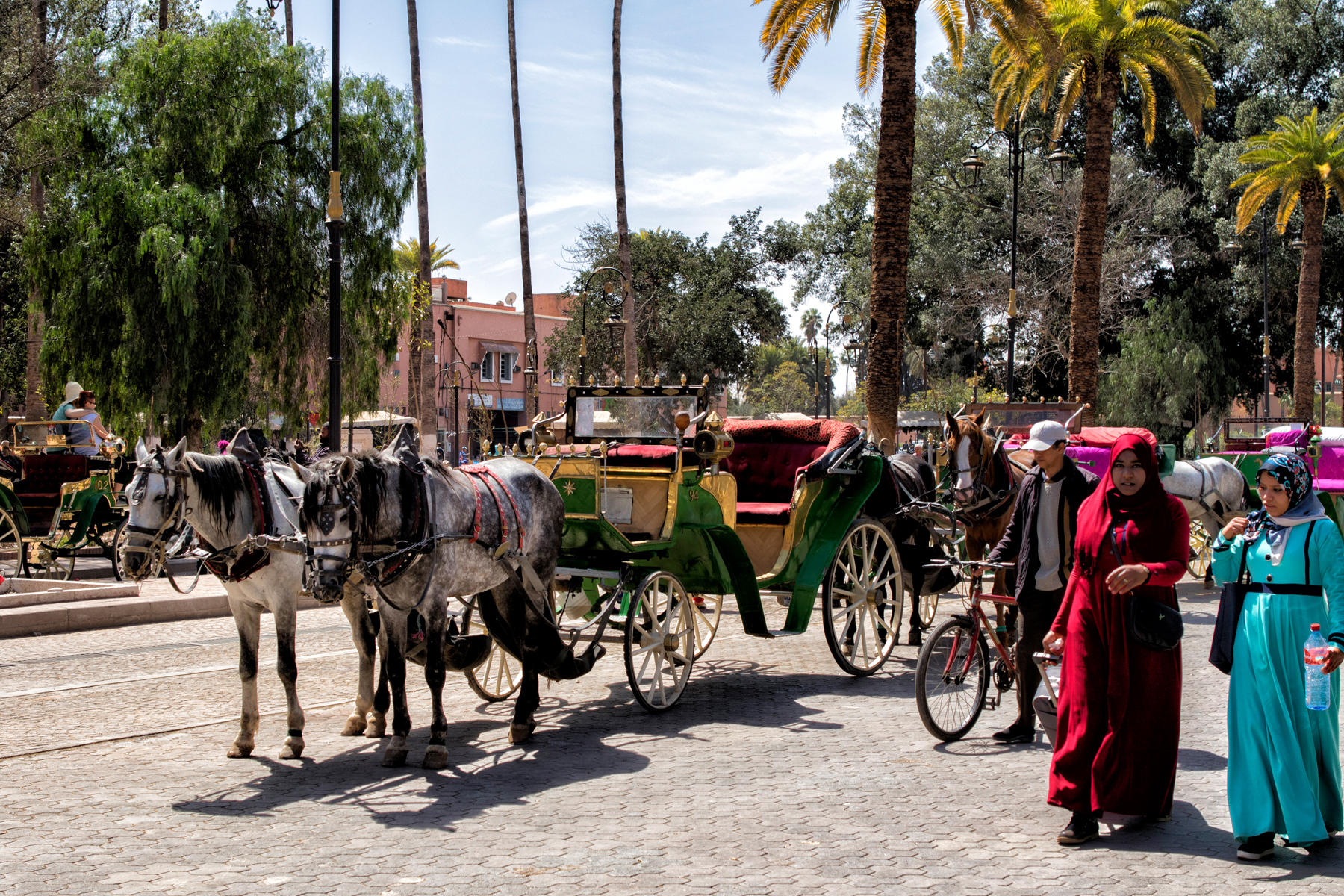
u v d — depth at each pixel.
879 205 17.55
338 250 17.69
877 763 7.21
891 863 5.33
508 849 5.54
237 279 22.64
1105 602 5.68
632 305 36.78
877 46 21.25
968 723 7.94
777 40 20.30
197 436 23.23
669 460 8.84
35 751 7.45
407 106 25.70
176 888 4.99
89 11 29.58
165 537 7.26
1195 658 10.91
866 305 42.75
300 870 5.24
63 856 5.41
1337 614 5.16
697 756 7.43
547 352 59.06
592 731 8.16
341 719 8.48
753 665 10.89
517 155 38.97
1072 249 40.78
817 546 9.89
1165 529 5.58
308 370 25.61
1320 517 5.32
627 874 5.18
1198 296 42.44
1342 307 42.72
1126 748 5.57
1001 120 29.34
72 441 16.17
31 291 23.23
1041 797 6.45
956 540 12.38
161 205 21.67
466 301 57.25
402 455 7.35
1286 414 46.47
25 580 14.20
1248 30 42.28
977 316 42.53
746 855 5.45
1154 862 5.35
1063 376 44.62
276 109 23.84
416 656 7.97
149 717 8.48
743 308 51.97
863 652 10.40
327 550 6.65
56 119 22.83
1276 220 38.41
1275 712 5.29
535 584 8.09
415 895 4.91
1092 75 25.52
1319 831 5.21
